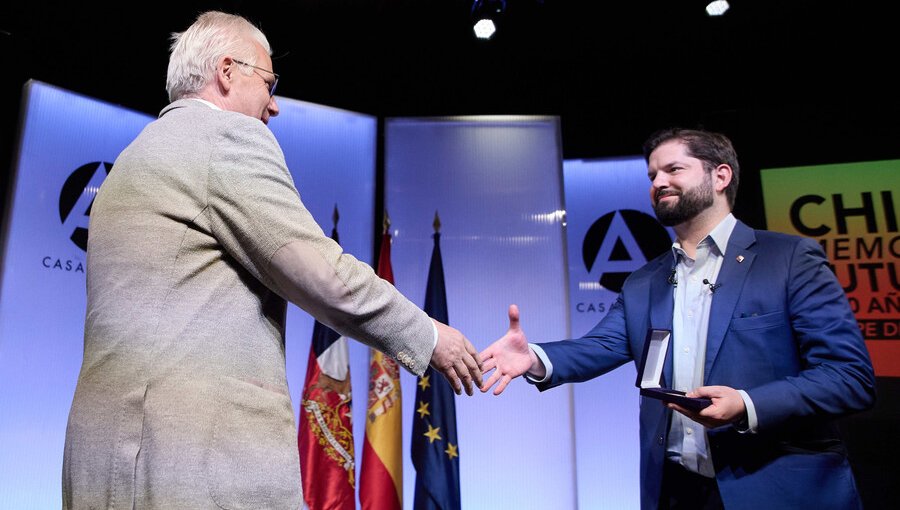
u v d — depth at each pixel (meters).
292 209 1.13
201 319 1.06
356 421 3.82
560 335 4.02
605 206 4.39
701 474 1.80
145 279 1.05
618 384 4.11
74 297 3.34
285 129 4.03
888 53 4.01
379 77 4.36
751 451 1.66
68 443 1.05
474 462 3.84
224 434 1.01
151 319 1.03
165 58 3.78
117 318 1.04
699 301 1.93
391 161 4.22
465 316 4.04
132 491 0.95
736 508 1.62
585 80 4.41
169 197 1.10
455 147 4.26
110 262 1.08
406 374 3.99
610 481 3.97
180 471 0.96
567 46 4.21
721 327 1.79
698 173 1.97
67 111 3.47
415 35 4.14
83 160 3.48
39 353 3.19
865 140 3.98
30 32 3.44
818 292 1.73
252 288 1.15
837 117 4.05
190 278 1.07
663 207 1.99
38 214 3.30
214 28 1.40
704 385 1.77
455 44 4.20
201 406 1.00
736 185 2.04
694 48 4.18
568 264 4.12
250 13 3.86
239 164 1.12
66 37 3.53
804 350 1.72
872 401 1.63
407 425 3.91
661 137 2.10
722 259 1.93
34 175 3.32
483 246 4.13
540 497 3.80
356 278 1.13
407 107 4.42
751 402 1.54
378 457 3.52
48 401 3.17
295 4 3.85
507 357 1.91
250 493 1.01
